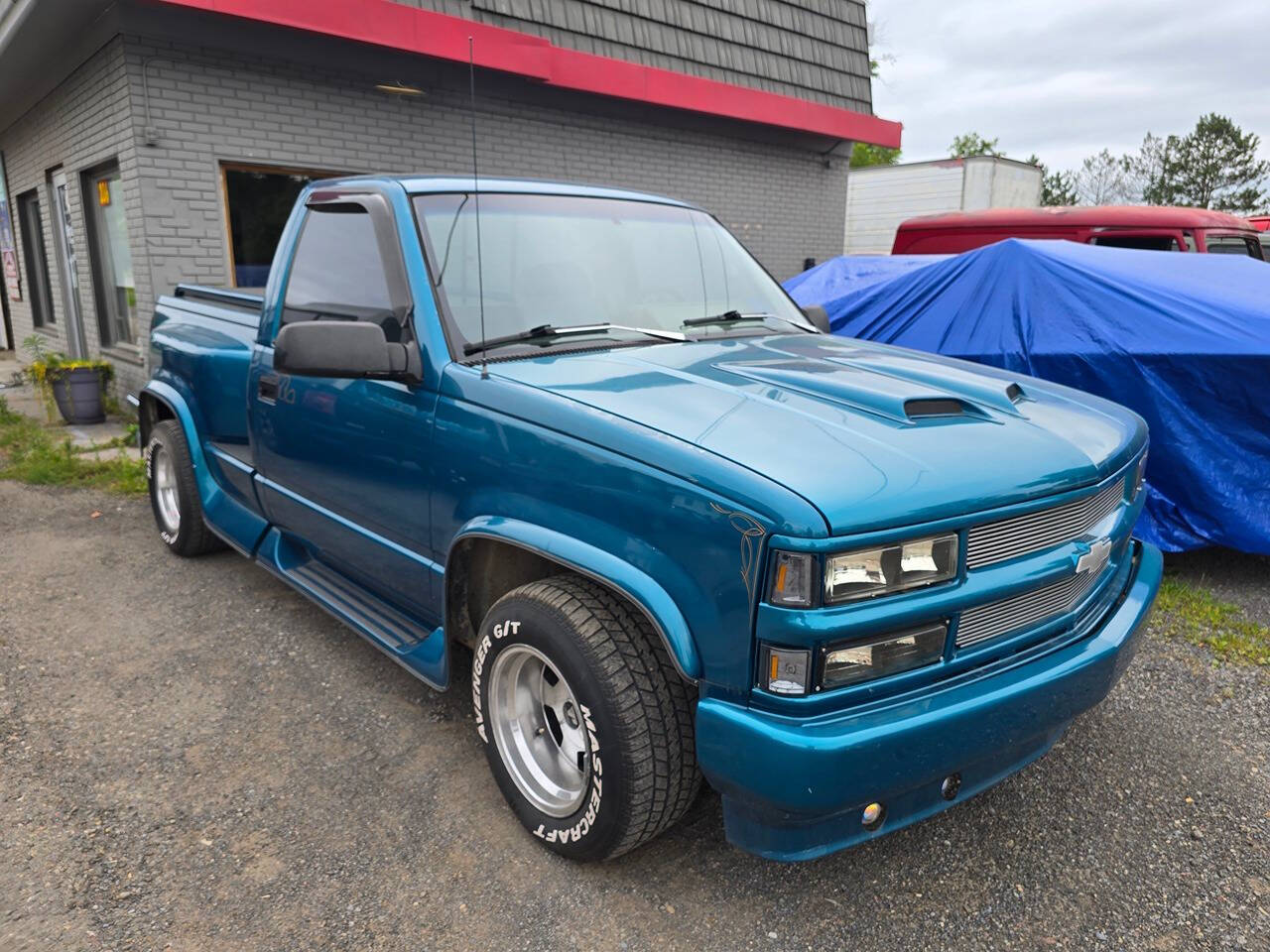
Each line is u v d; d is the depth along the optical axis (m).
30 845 2.64
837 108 11.84
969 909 2.45
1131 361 4.97
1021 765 2.51
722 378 2.66
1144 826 2.80
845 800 1.99
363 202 3.28
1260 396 4.75
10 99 10.34
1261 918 2.41
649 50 9.98
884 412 2.40
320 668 3.78
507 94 9.20
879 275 7.25
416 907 2.42
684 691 2.33
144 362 7.95
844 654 1.99
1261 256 10.00
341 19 7.38
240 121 7.67
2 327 14.91
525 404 2.50
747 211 12.11
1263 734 3.33
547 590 2.49
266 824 2.76
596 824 2.40
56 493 6.49
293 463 3.62
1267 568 5.17
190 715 3.39
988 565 2.20
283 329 2.72
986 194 15.51
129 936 2.30
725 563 2.01
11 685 3.59
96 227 9.40
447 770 3.06
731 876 2.56
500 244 3.17
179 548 5.01
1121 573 2.87
